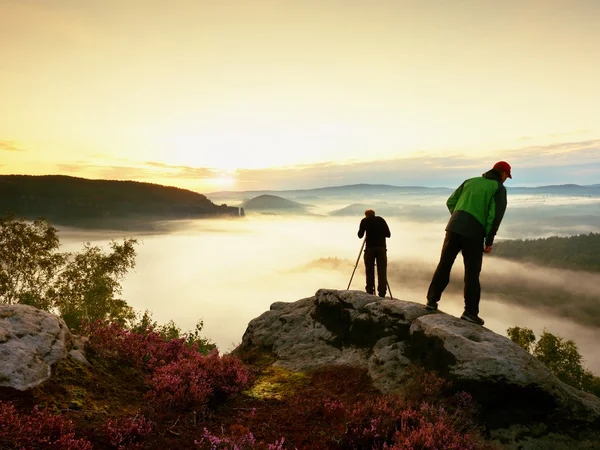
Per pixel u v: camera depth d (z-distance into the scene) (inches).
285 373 257.4
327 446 167.2
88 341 228.2
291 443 168.4
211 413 189.6
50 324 210.5
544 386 201.3
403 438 161.6
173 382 195.5
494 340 227.6
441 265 263.4
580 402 206.2
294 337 313.0
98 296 1180.5
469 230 243.4
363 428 174.1
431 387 207.2
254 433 175.5
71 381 184.9
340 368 253.3
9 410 140.4
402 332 259.4
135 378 214.7
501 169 248.4
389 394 214.5
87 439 148.8
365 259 424.2
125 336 240.2
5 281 1196.5
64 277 1211.9
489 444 182.1
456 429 184.9
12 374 165.9
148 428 159.9
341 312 306.0
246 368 256.1
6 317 199.8
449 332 228.2
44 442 137.0
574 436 196.1
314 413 196.4
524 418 200.2
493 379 200.8
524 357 214.4
